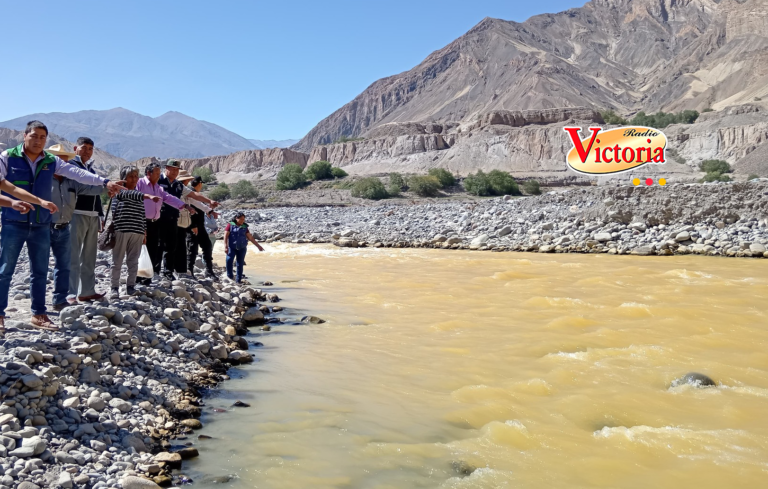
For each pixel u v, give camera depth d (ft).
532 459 16.30
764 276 48.39
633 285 44.60
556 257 64.08
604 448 17.02
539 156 458.09
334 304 38.27
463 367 24.44
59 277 21.99
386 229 92.27
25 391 15.33
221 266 55.52
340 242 81.71
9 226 18.67
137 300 25.36
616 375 23.30
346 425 18.33
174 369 21.53
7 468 12.76
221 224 107.65
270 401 20.29
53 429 14.88
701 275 48.57
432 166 486.79
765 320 32.27
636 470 15.69
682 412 19.62
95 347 19.08
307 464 15.64
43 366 16.52
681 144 477.77
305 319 33.06
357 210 138.41
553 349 27.02
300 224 107.34
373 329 31.14
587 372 23.67
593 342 28.19
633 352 26.35
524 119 531.50
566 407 20.04
